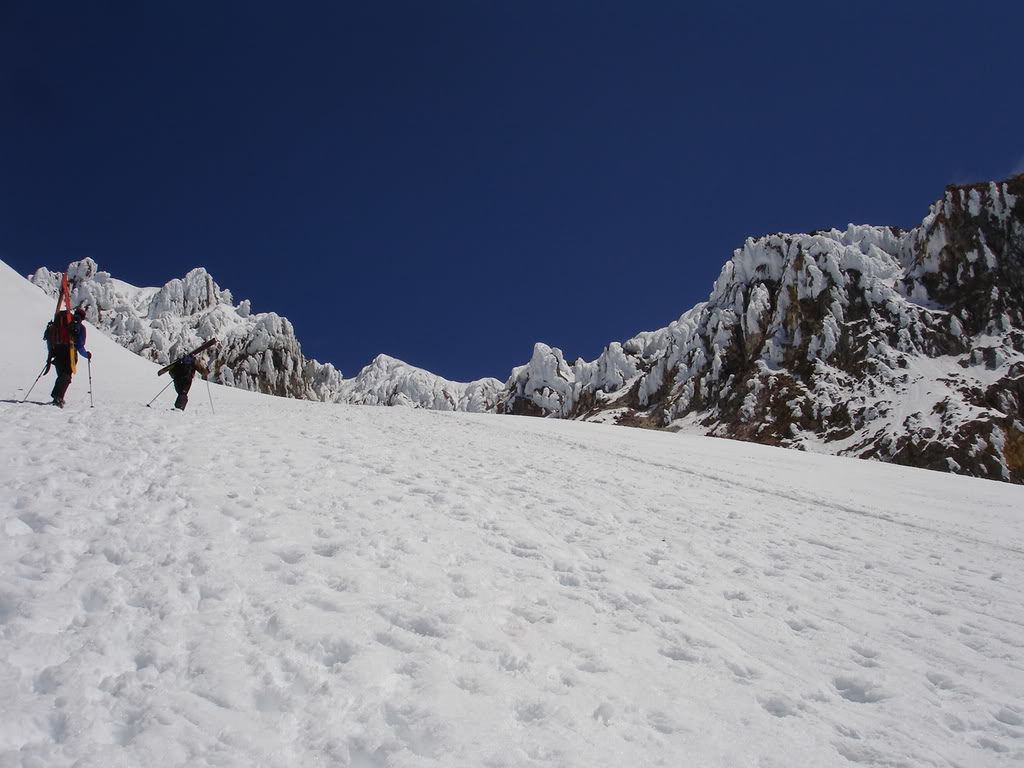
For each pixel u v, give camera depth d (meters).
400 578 6.90
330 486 9.88
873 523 17.06
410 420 25.22
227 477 9.34
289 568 6.59
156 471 9.11
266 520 7.82
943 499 25.00
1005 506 24.30
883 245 146.50
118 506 7.52
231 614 5.54
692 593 8.45
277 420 16.70
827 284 140.88
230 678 4.65
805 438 115.38
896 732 5.67
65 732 3.89
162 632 5.09
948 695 6.60
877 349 122.81
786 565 10.72
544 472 15.41
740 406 136.12
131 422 12.20
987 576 12.25
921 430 99.38
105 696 4.28
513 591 7.26
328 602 5.99
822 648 7.37
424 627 5.94
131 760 3.75
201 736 4.04
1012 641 8.45
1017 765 5.41
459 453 16.05
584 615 7.00
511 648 5.84
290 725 4.30
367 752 4.18
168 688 4.47
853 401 116.31
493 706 4.91
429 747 4.31
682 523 12.51
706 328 168.62
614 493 14.40
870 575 10.96
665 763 4.61
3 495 7.10
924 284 132.38
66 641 4.71
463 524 9.33
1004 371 106.31
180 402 16.34
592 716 5.07
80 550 6.22
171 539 6.77
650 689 5.68
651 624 7.14
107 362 27.98
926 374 114.12
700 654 6.56
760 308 151.38
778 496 19.62
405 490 10.66
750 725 5.38
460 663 5.43
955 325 119.69
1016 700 6.63
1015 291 119.75
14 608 4.98
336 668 5.01
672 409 159.12
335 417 21.59
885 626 8.40
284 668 4.93
